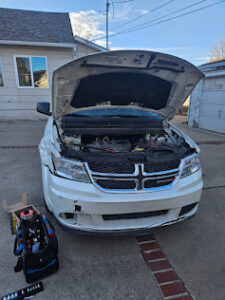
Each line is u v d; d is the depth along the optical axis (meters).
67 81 2.26
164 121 3.06
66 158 1.91
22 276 1.74
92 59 2.05
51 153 2.05
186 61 2.15
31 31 8.95
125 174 1.84
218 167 4.40
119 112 3.15
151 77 2.45
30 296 1.58
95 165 1.86
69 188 1.83
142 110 3.25
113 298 1.59
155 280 1.76
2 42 7.97
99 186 1.83
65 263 1.89
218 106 8.09
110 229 1.87
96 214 1.83
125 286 1.70
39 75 9.09
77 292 1.63
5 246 2.04
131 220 1.96
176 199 1.96
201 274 1.84
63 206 1.85
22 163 4.18
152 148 2.25
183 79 2.44
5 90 8.88
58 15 10.76
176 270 1.87
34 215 2.10
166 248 2.13
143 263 1.93
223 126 7.96
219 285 1.74
